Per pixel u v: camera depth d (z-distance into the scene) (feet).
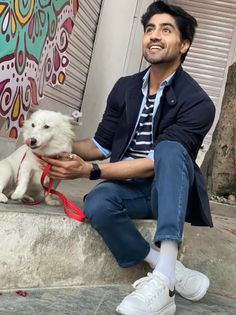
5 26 10.04
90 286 7.11
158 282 5.89
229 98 16.53
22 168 7.18
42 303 6.08
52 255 6.70
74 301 6.36
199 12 22.50
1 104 10.38
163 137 6.70
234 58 22.30
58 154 7.04
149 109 7.19
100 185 6.87
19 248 6.39
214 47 22.40
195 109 6.78
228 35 22.36
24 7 10.77
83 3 16.81
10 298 6.07
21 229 6.37
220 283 8.05
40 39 12.00
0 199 6.92
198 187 6.60
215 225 9.68
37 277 6.61
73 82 17.61
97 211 6.57
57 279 6.81
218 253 8.54
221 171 16.07
